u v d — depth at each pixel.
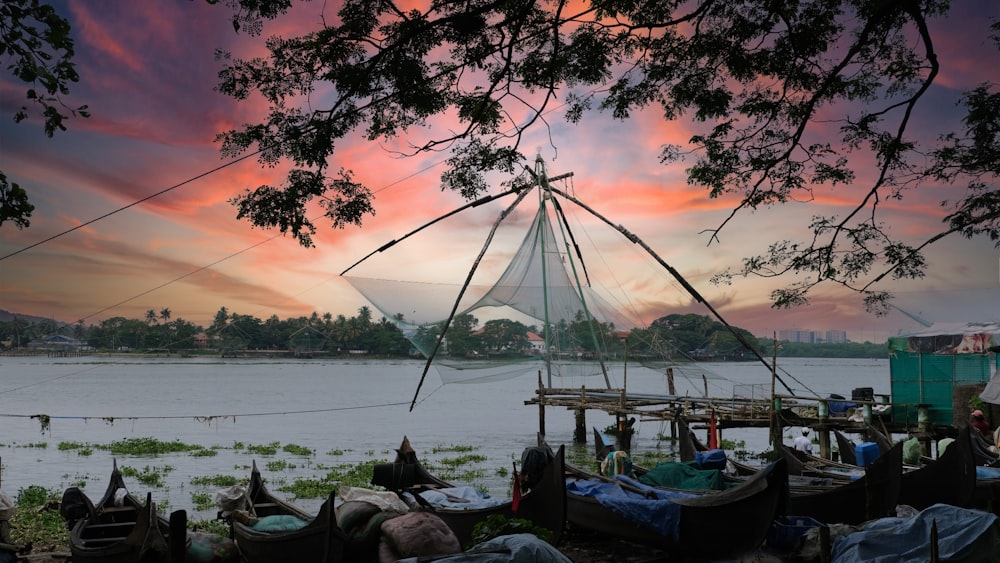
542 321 18.78
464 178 10.59
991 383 18.09
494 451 28.56
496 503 12.10
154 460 25.89
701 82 9.51
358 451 28.69
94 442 31.28
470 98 9.88
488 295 17.78
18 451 28.16
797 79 9.25
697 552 10.50
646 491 11.36
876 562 8.66
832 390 66.12
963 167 9.41
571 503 12.04
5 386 77.69
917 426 22.19
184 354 118.44
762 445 30.88
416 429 38.06
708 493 11.33
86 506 12.27
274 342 121.88
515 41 8.70
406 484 13.97
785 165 9.73
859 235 9.70
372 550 9.72
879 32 8.59
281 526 10.22
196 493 19.38
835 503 11.72
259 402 57.03
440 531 9.27
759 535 9.84
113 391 69.81
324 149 9.38
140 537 9.59
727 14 8.95
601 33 9.37
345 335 127.19
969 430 11.05
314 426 39.69
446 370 18.55
